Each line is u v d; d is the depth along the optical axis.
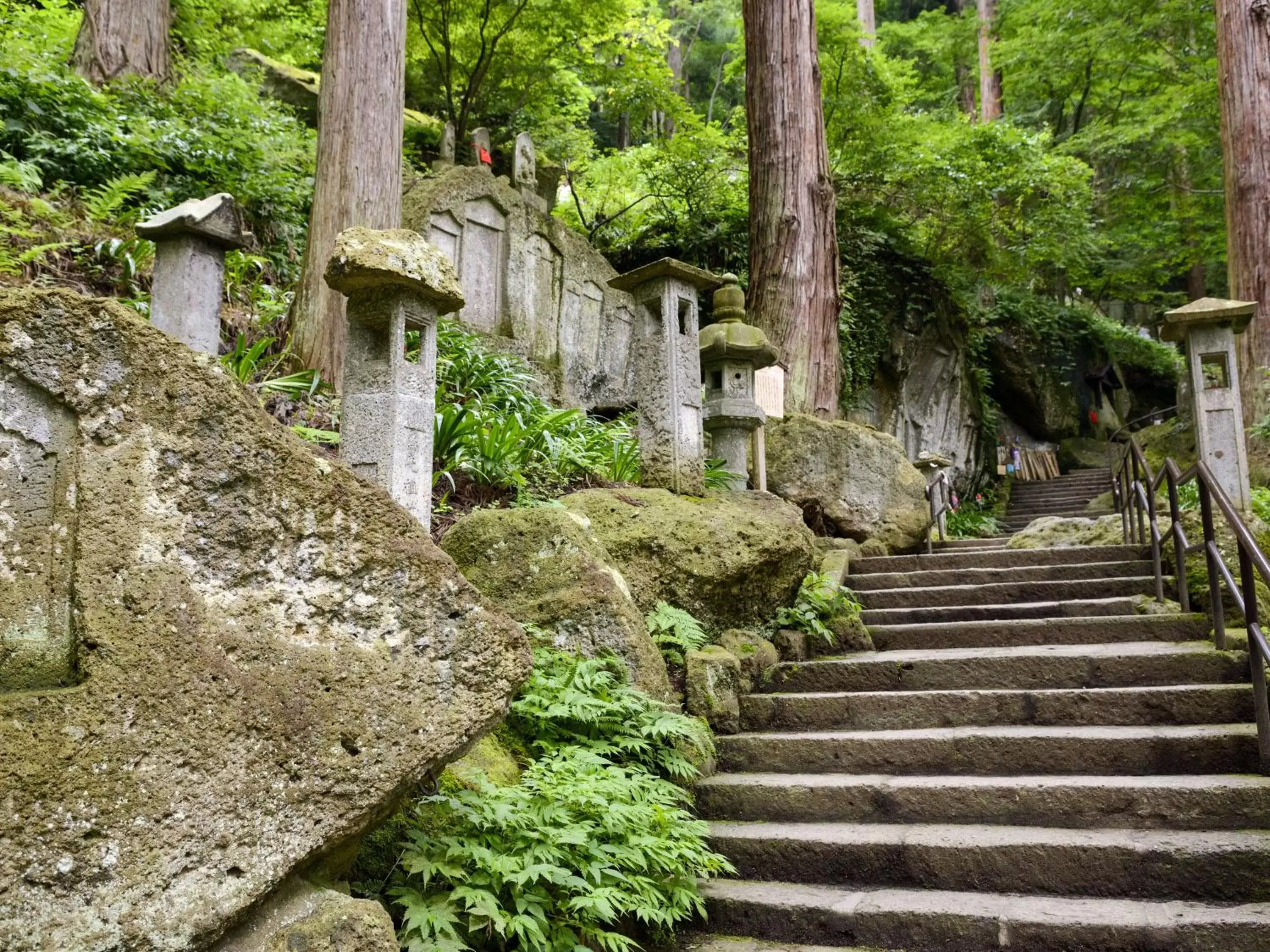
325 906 2.06
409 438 4.09
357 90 7.16
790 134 10.43
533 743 3.62
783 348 10.07
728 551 5.03
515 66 14.46
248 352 5.91
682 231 14.82
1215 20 15.12
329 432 5.48
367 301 4.12
